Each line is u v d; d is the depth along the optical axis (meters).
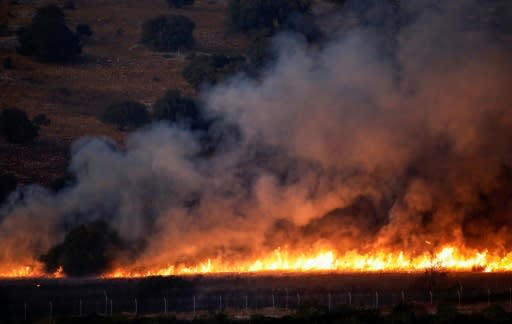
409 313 177.25
